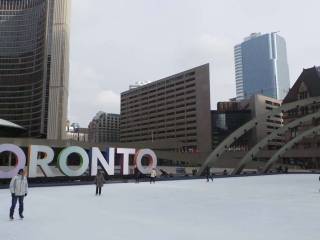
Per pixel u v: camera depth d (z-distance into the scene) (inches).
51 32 7440.9
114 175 1663.4
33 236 408.8
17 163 1286.9
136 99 7721.5
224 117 6161.4
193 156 3024.1
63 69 7332.7
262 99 6220.5
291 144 2758.4
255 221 522.0
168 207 685.9
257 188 1217.4
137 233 429.7
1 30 7810.0
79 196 913.5
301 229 458.6
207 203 759.1
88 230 446.9
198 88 6082.7
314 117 2664.9
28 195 940.0
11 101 7544.3
